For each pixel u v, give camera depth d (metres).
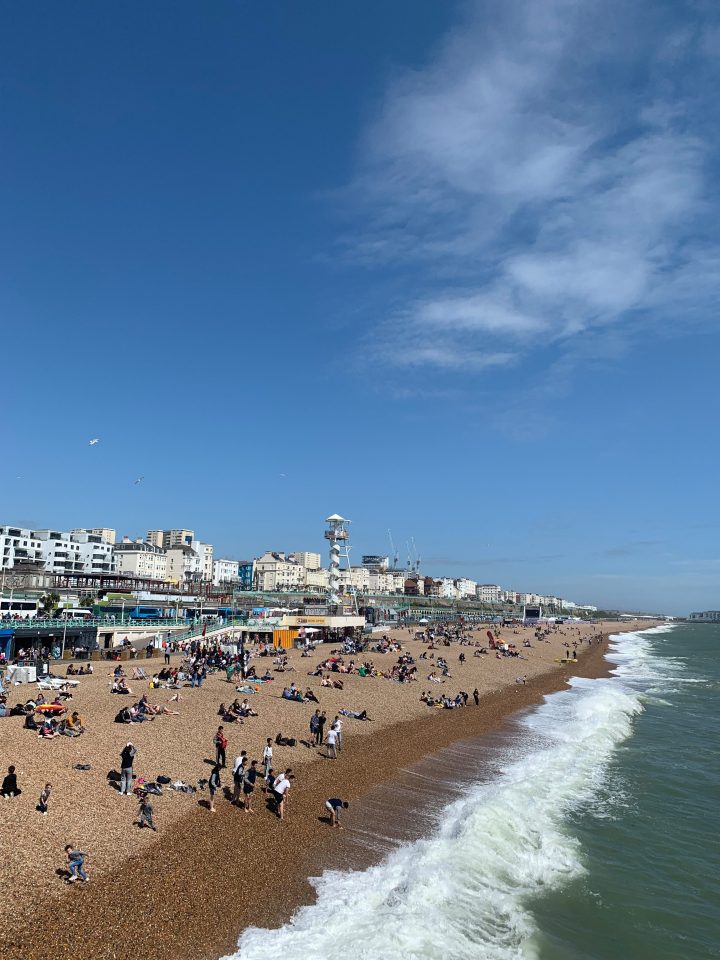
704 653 157.75
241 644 77.88
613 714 57.84
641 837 29.22
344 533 135.50
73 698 40.47
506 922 20.75
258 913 19.31
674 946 20.27
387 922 19.67
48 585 138.12
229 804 26.75
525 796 33.19
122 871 19.88
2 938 15.76
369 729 43.78
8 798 22.98
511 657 103.88
